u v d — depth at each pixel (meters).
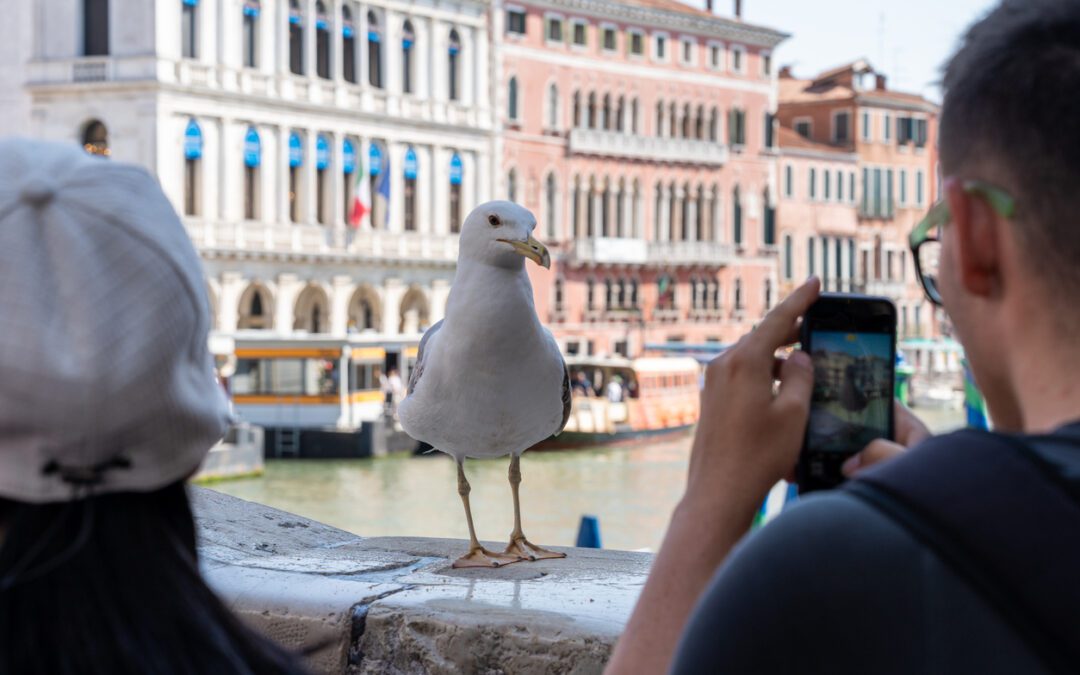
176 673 1.49
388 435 41.84
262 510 5.04
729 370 1.71
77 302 1.51
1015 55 1.41
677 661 1.35
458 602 3.62
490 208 4.71
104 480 1.55
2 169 1.56
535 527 31.62
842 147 81.00
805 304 1.77
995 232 1.44
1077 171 1.37
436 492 36.62
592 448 46.78
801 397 1.69
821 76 84.75
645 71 67.00
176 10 48.75
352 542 4.78
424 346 5.13
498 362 4.76
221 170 50.34
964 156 1.45
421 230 58.16
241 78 50.78
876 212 80.69
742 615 1.31
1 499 1.58
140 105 48.09
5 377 1.49
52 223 1.52
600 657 3.29
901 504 1.30
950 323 1.53
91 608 1.50
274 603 3.68
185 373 1.60
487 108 60.28
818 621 1.28
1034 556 1.24
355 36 55.56
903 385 57.66
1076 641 1.22
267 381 41.47
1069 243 1.39
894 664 1.26
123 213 1.56
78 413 1.50
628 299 66.31
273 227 51.81
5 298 1.50
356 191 54.66
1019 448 1.31
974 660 1.25
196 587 1.59
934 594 1.26
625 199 66.38
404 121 56.88
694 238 69.81
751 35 71.56
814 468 1.78
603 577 4.09
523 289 4.79
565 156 63.66
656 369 49.81
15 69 49.47
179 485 1.66
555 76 63.19
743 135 71.88
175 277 1.58
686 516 1.65
